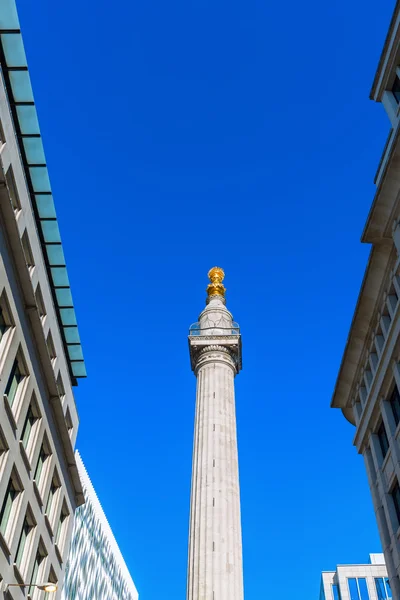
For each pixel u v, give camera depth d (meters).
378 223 34.66
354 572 93.25
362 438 37.75
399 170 33.09
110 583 109.56
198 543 60.25
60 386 39.78
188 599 57.38
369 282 36.66
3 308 29.97
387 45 36.50
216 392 74.88
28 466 31.75
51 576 37.31
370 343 38.03
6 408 29.06
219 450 68.06
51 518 37.06
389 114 36.25
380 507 34.38
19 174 31.22
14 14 31.41
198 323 87.19
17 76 33.09
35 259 34.03
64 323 42.50
